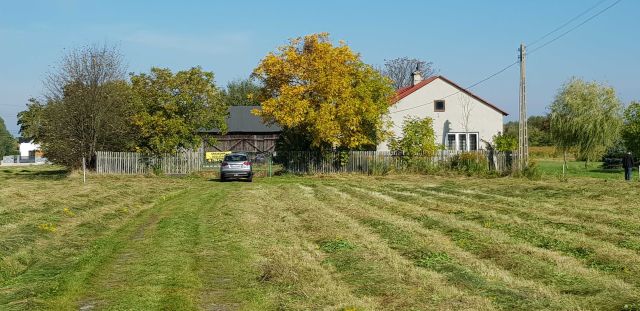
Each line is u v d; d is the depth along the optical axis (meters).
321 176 39.34
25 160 88.88
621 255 11.45
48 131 39.50
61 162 40.16
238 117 61.31
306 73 38.69
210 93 41.81
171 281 10.19
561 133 45.38
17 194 25.47
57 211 19.17
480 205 21.31
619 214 18.48
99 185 31.45
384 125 46.22
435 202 22.61
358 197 25.12
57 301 9.05
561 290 9.07
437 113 48.50
